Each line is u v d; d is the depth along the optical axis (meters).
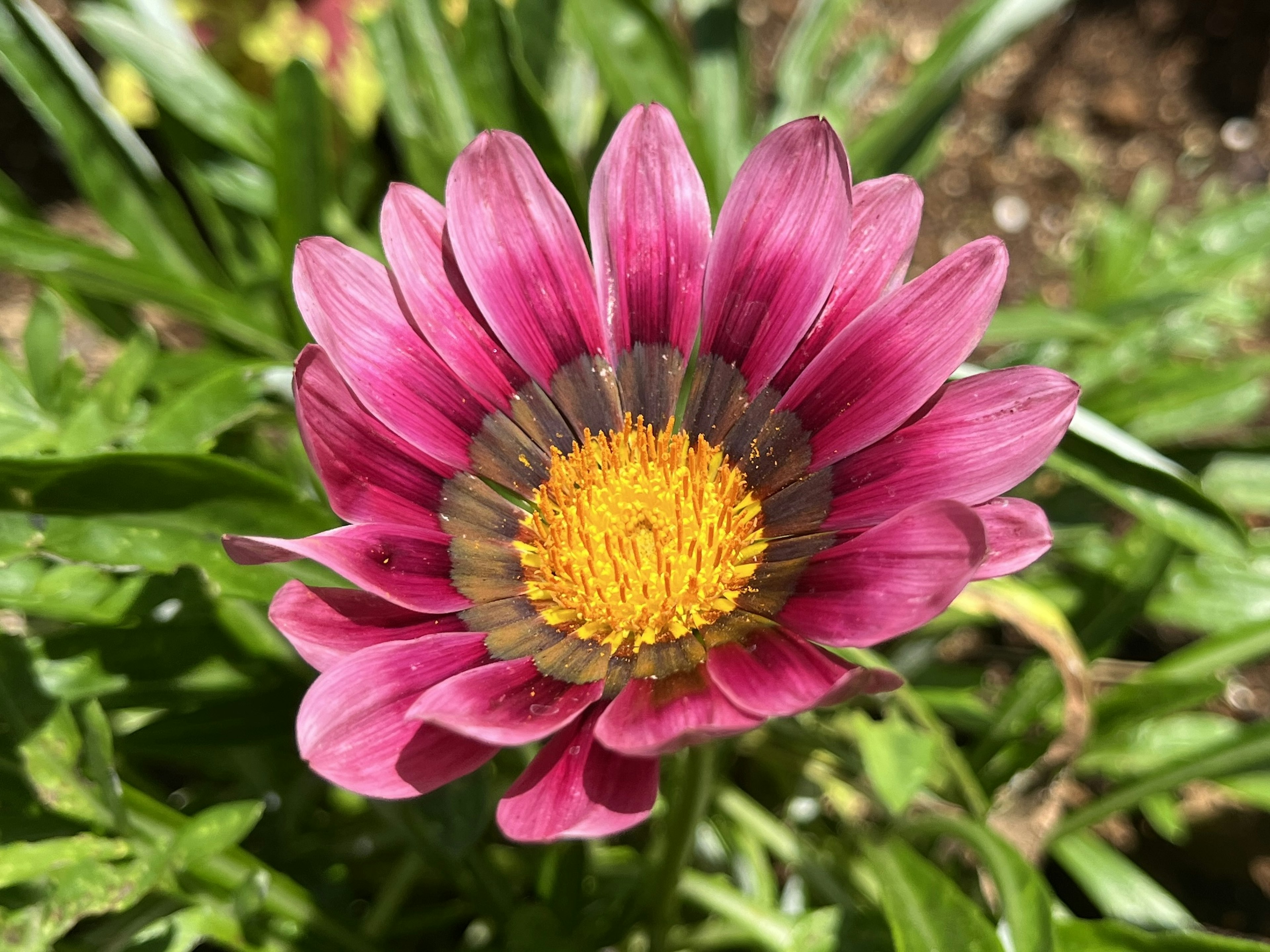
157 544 0.09
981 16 0.14
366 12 0.14
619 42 0.13
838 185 0.09
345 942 0.10
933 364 0.08
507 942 0.10
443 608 0.08
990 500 0.08
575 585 0.09
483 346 0.09
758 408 0.09
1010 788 0.12
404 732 0.07
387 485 0.09
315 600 0.08
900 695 0.11
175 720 0.11
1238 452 0.14
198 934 0.09
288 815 0.12
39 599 0.09
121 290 0.13
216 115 0.14
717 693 0.08
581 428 0.10
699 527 0.09
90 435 0.10
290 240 0.13
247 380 0.10
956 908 0.10
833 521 0.09
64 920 0.08
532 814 0.07
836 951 0.10
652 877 0.11
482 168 0.09
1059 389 0.08
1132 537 0.13
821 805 0.14
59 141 0.13
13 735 0.09
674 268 0.10
